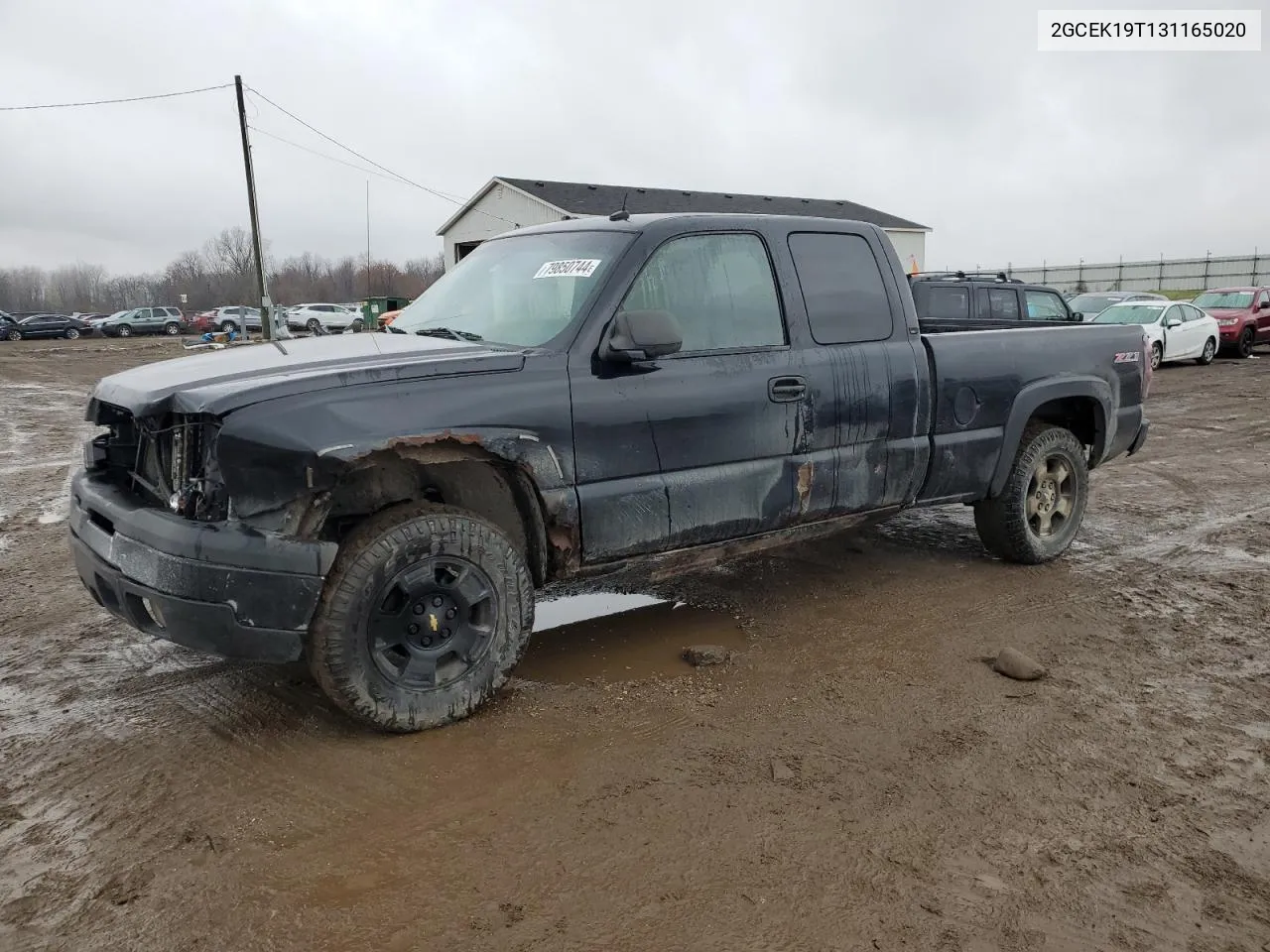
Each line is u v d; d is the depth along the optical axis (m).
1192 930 2.40
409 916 2.41
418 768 3.17
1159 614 4.81
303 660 4.13
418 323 4.36
